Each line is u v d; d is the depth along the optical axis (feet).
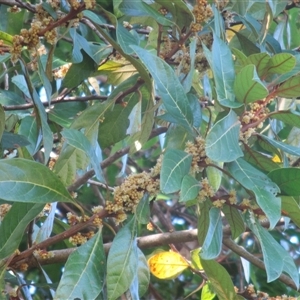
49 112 3.98
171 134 3.46
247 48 3.75
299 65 3.13
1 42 3.10
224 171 2.89
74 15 3.08
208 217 3.18
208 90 3.96
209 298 3.85
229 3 3.68
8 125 3.99
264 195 2.74
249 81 2.87
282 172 2.89
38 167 2.78
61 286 2.76
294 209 2.93
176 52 3.57
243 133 2.97
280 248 2.85
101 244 2.89
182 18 3.35
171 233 3.96
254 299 3.41
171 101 2.99
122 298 3.30
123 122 3.70
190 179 2.84
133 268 2.86
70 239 2.96
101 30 3.19
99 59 3.71
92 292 2.80
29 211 2.89
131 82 3.52
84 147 2.88
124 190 2.91
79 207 2.90
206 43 3.55
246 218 2.95
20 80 4.03
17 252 3.02
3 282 2.95
